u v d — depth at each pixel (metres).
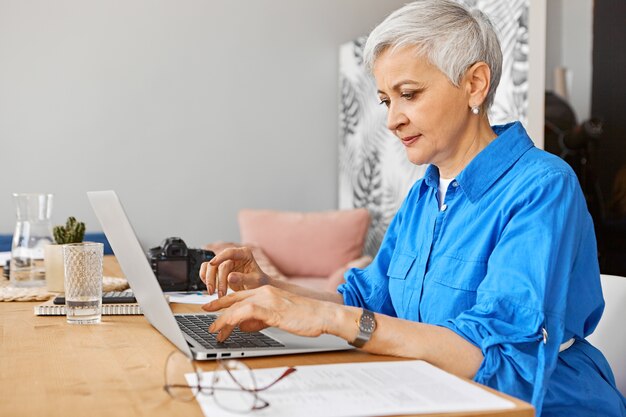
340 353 1.13
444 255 1.38
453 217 1.41
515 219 1.24
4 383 0.98
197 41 4.59
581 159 3.06
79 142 4.43
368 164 4.48
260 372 1.00
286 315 1.11
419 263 1.45
